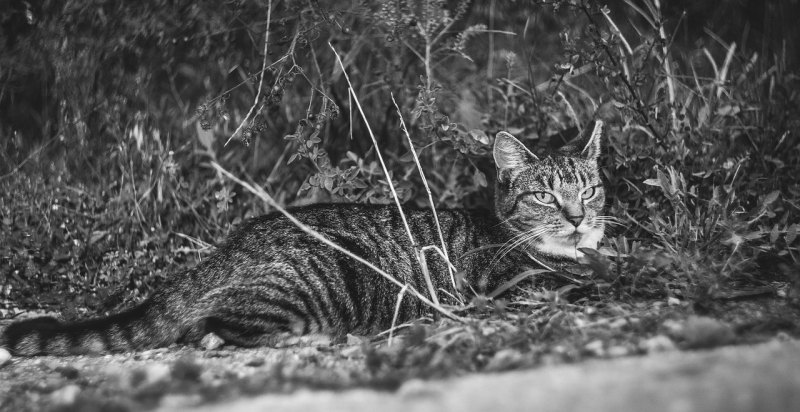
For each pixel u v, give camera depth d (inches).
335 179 294.8
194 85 385.4
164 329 244.7
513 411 129.1
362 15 322.3
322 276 248.8
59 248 300.4
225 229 315.0
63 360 234.2
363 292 253.0
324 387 166.2
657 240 266.8
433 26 325.1
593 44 287.6
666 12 384.5
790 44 361.4
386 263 257.9
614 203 283.4
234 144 358.9
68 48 339.0
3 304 293.3
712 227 257.1
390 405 139.3
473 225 275.0
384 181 294.8
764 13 383.9
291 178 344.2
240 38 364.5
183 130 363.6
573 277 254.2
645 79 294.4
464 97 350.9
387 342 221.8
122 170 326.3
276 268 247.0
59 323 249.1
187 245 315.6
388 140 342.6
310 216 262.2
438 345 202.2
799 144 295.1
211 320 240.8
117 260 301.7
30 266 293.4
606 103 307.1
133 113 354.6
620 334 195.3
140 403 165.5
